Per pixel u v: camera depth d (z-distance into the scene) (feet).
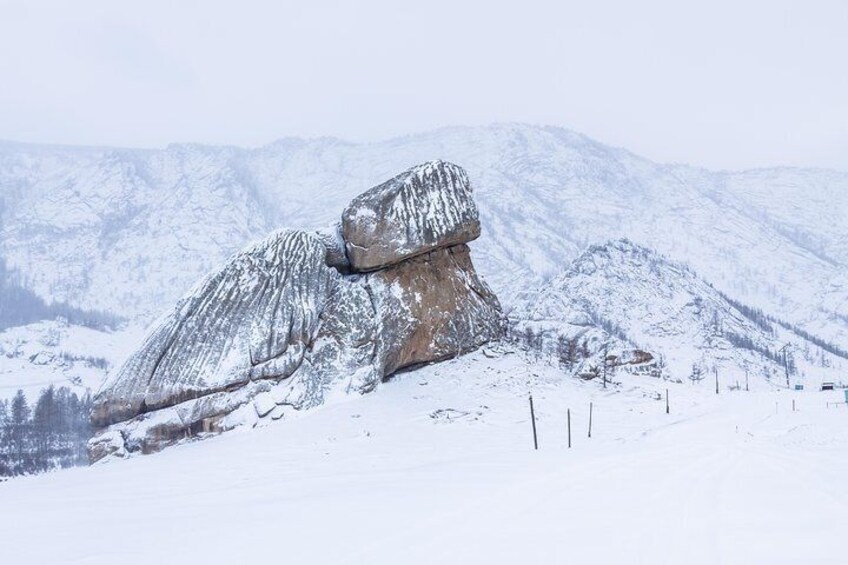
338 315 159.22
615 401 172.96
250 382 143.95
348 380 151.84
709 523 54.65
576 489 71.51
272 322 150.10
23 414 372.58
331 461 110.73
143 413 140.36
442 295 171.22
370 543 52.49
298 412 142.61
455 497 70.23
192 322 146.41
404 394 152.56
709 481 74.28
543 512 60.64
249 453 119.55
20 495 89.20
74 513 72.74
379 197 167.22
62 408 351.46
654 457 95.91
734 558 45.34
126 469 111.96
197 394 139.85
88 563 50.72
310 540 54.44
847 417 164.86
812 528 52.70
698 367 573.74
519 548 49.16
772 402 210.79
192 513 69.92
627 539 50.52
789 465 85.56
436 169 175.63
